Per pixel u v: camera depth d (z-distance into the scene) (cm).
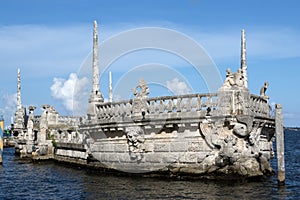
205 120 2914
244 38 3919
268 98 3481
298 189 2725
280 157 2853
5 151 7462
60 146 4638
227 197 2478
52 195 2816
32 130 5784
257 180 2986
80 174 3697
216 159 2895
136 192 2700
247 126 2895
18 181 3506
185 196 2522
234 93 2897
